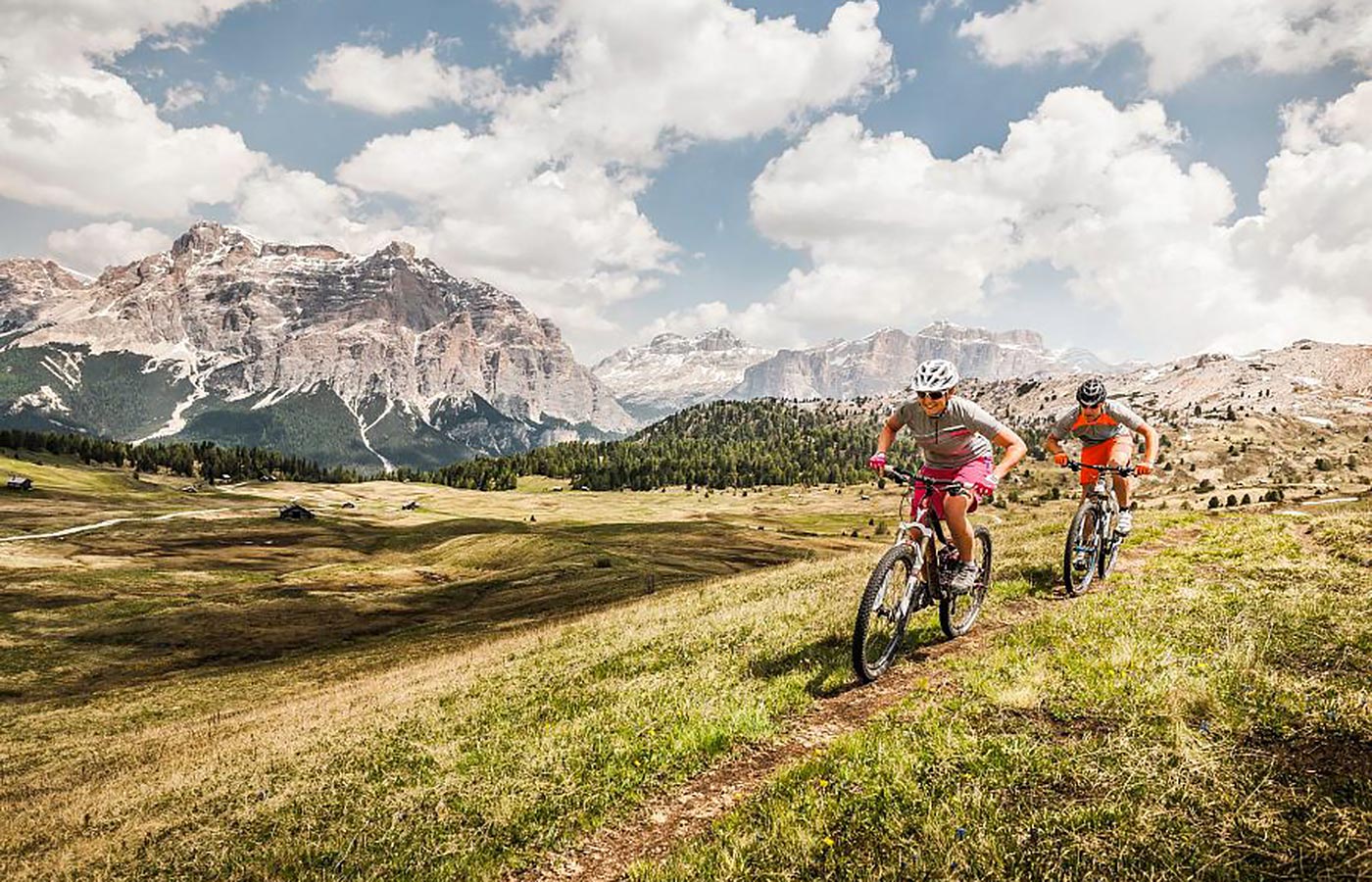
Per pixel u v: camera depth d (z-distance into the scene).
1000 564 15.01
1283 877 3.96
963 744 6.15
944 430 8.66
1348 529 13.86
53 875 11.01
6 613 95.56
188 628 90.06
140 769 24.38
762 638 12.56
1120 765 5.30
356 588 117.69
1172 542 16.62
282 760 14.91
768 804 5.99
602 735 8.92
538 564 130.75
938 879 4.53
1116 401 12.60
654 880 5.46
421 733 12.63
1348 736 5.18
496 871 6.59
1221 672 6.73
